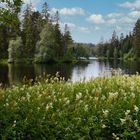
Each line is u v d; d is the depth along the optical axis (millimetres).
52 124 9672
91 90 13539
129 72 66750
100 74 16953
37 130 9297
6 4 13070
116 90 13273
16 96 12688
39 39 114938
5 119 9516
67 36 125312
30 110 10328
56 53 115000
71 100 12188
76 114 10391
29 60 108250
